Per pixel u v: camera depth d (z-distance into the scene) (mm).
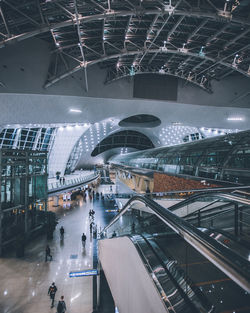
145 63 31156
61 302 9766
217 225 5508
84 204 34312
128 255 4488
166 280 3047
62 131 41906
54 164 46219
